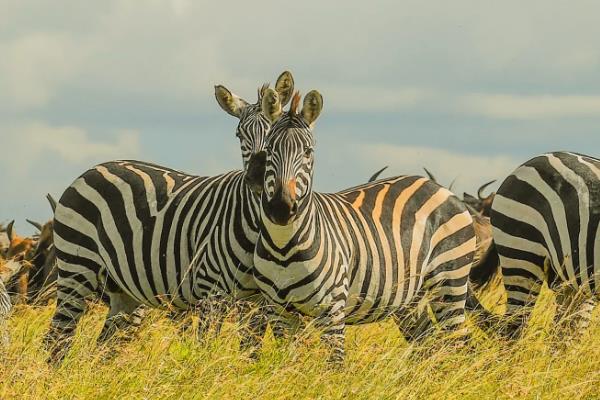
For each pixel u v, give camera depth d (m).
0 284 15.79
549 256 17.12
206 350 13.62
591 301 16.91
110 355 14.92
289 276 14.25
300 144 13.85
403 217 16.00
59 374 13.20
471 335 16.39
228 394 12.41
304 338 13.78
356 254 15.14
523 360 14.58
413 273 15.89
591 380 13.45
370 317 15.66
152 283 16.48
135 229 16.66
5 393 12.11
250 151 16.66
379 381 13.14
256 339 14.72
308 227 14.12
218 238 15.49
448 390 13.11
